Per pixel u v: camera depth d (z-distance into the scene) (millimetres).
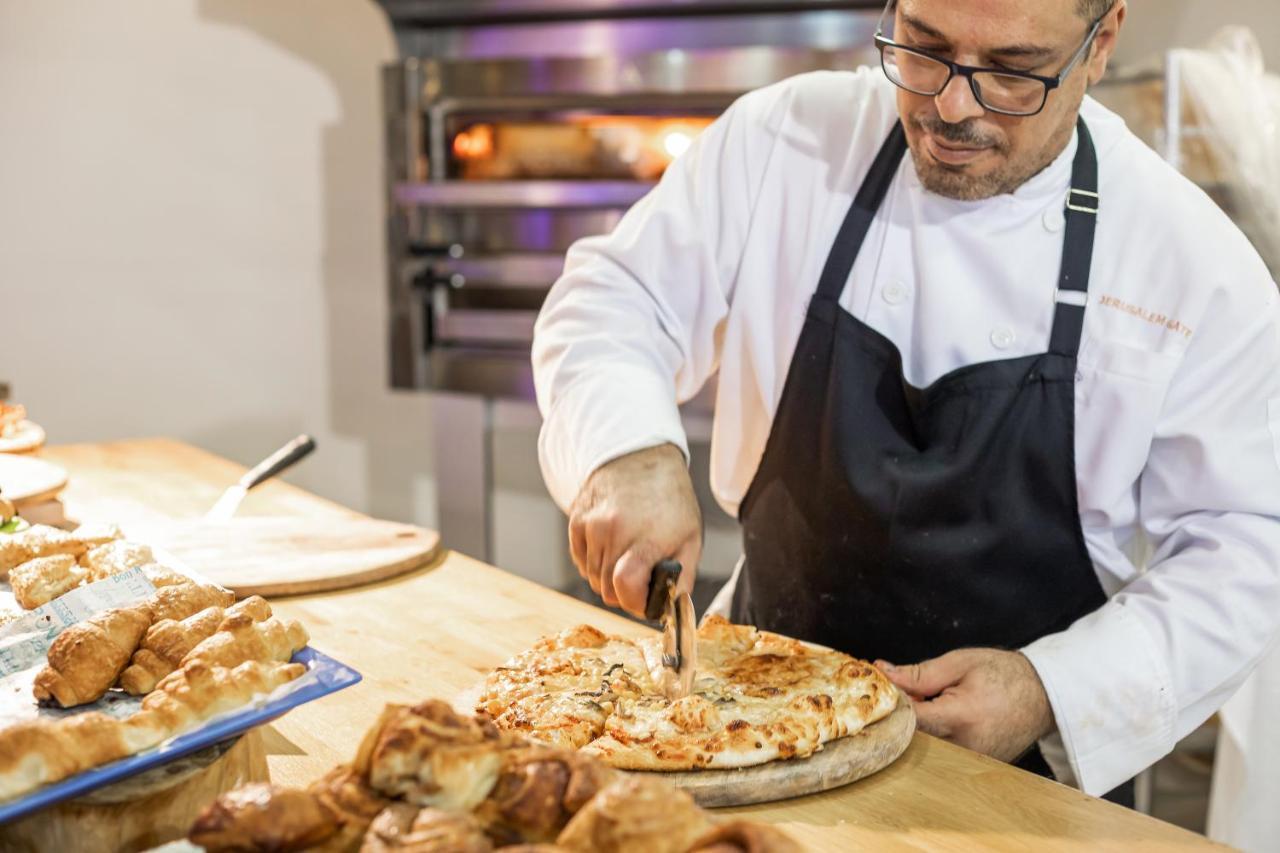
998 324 1589
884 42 1432
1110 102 2570
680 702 1158
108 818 899
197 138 3971
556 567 3619
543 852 666
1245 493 1505
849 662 1299
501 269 3184
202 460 2451
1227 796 2400
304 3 3824
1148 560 1706
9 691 1017
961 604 1623
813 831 1053
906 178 1636
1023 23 1285
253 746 1000
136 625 1041
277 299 4027
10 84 4027
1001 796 1120
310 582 1646
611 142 3090
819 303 1663
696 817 726
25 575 1270
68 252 4105
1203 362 1536
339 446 4082
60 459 2447
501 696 1226
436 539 1844
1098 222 1568
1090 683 1367
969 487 1580
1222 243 1552
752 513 1772
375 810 752
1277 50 2994
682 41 3002
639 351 1668
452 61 3121
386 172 3217
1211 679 1419
